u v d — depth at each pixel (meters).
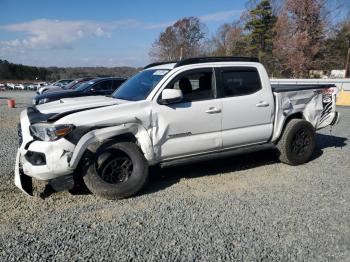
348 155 6.85
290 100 6.00
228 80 5.32
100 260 3.06
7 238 3.46
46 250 3.22
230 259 3.07
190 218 3.90
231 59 5.50
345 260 3.08
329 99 6.74
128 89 5.41
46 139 4.12
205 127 5.04
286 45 37.06
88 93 11.88
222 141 5.23
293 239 3.43
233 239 3.43
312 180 5.27
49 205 4.28
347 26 37.44
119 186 4.41
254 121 5.52
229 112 5.22
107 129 4.35
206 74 5.14
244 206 4.24
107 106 4.54
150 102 4.66
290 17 36.84
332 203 4.35
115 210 4.13
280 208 4.18
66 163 4.14
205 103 5.02
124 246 3.29
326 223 3.79
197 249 3.24
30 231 3.60
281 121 5.84
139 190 4.59
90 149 4.29
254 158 6.54
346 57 39.41
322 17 35.62
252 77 5.57
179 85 4.92
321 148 7.47
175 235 3.51
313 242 3.38
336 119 6.82
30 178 4.59
